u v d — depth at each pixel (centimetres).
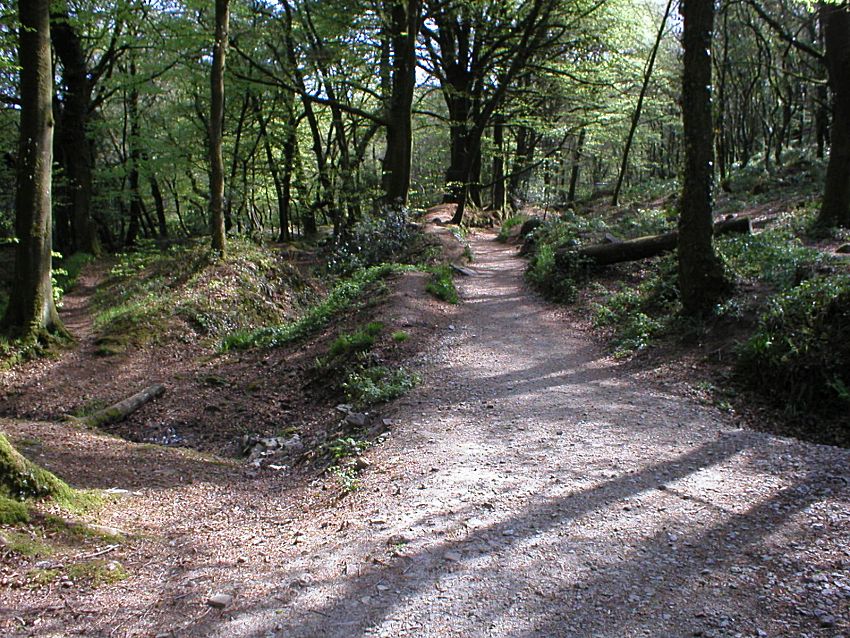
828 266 998
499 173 3800
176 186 3541
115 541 497
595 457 604
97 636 364
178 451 834
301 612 382
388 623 362
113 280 1992
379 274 1549
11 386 1117
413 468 623
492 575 405
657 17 3394
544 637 338
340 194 2330
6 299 1745
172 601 407
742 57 2995
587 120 2925
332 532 507
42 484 530
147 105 3070
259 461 809
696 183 1010
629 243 1424
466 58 2927
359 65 2414
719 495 500
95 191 2800
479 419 752
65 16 2161
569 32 2688
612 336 1095
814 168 2364
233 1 2155
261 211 4516
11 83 2255
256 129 2889
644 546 427
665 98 3234
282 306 1653
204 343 1369
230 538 523
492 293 1506
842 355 748
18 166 1251
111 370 1205
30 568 432
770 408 755
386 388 902
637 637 332
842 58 1424
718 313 961
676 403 773
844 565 384
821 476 526
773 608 347
